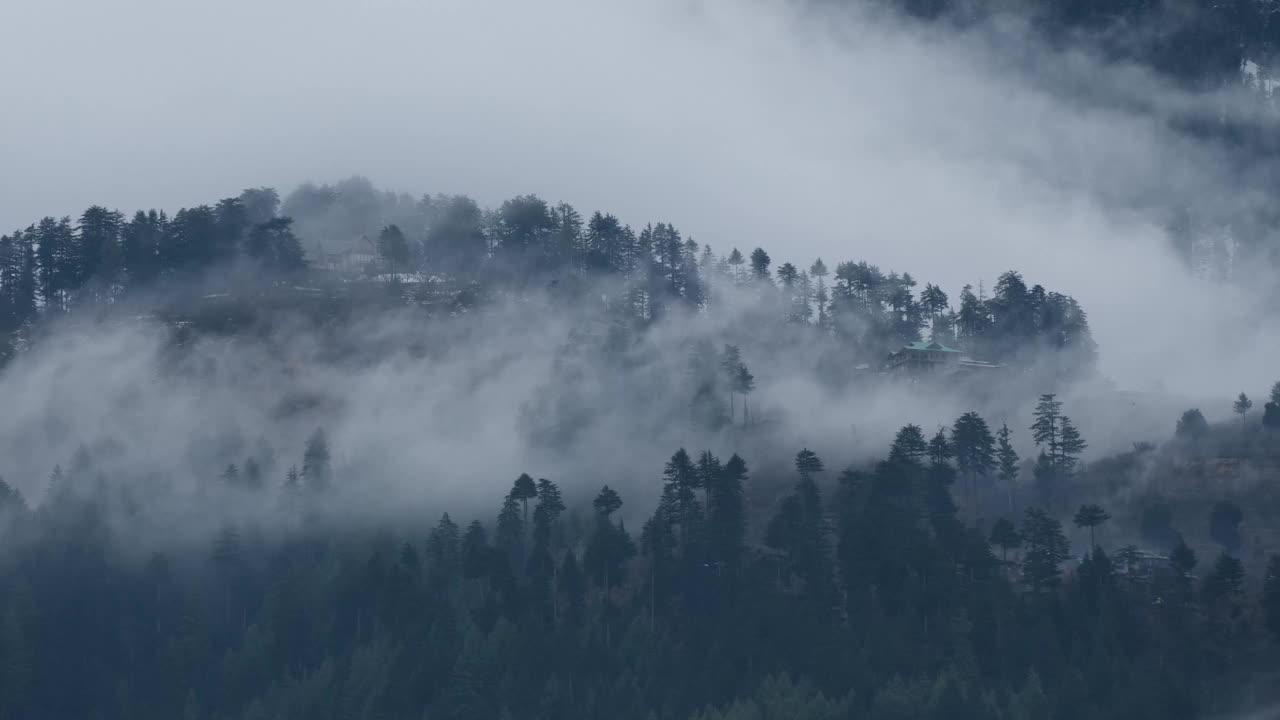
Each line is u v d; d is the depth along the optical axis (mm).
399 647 179875
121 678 186750
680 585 191375
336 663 181000
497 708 170250
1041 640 169250
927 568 184250
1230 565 178000
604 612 187750
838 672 168625
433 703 171750
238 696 181250
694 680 170875
